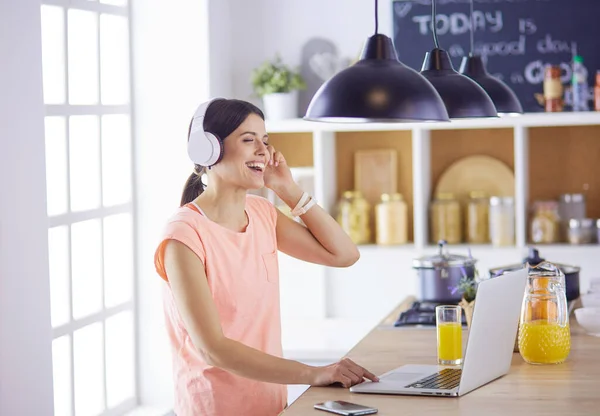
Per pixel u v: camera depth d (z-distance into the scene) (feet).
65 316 12.28
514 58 16.10
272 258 8.80
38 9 10.26
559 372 8.39
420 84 7.92
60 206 12.32
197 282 7.90
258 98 16.44
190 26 14.34
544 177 16.31
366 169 16.71
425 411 7.09
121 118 14.24
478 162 16.42
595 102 15.33
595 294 11.27
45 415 10.41
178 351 8.39
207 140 8.38
